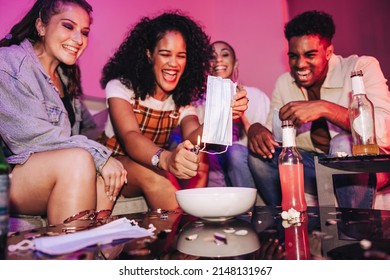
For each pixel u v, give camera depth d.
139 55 1.65
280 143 1.69
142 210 1.40
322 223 0.67
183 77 1.70
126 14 1.85
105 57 1.78
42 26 1.33
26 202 0.96
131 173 1.37
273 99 1.80
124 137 1.38
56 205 0.86
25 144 1.01
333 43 1.72
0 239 0.49
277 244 0.53
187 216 0.82
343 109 1.58
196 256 0.48
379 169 0.91
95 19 1.76
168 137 1.71
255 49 1.85
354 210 0.81
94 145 1.02
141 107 1.62
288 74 1.79
